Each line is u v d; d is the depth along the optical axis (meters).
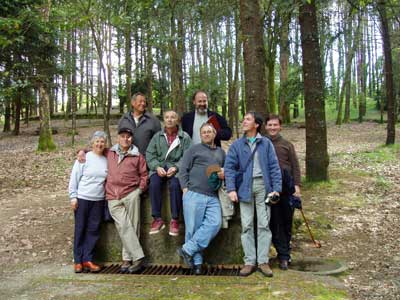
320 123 9.04
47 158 14.27
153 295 4.13
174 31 11.31
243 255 5.15
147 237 5.34
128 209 5.05
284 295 4.03
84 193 5.07
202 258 5.00
